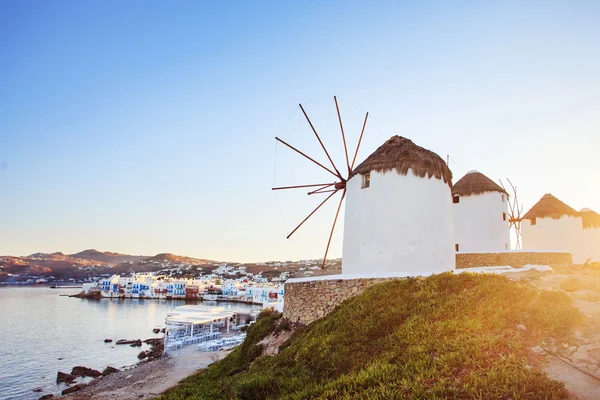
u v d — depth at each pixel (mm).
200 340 46344
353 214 21250
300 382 9977
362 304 13508
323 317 15734
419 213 19422
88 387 29938
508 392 6570
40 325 65438
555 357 7637
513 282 11859
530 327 8742
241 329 57156
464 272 13172
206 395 12883
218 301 123000
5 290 182875
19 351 45531
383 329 11086
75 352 45500
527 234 33688
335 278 16797
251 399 10172
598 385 6633
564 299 9969
